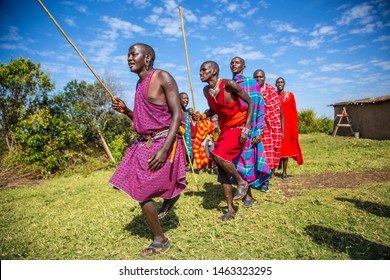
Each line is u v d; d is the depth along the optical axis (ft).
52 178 31.63
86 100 40.34
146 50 11.09
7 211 18.22
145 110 10.95
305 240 11.61
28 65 34.12
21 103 33.99
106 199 19.84
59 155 33.19
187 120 25.79
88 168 34.58
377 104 56.03
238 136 13.91
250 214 14.88
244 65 16.38
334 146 44.21
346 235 11.80
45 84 34.94
